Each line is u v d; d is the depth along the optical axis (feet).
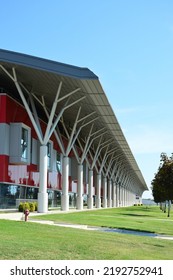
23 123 136.36
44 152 123.34
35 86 126.41
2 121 127.65
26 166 147.64
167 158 170.19
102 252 47.16
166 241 70.18
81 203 187.32
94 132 192.34
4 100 128.16
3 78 126.52
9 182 131.75
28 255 39.81
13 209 135.03
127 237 68.13
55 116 164.96
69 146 157.17
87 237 60.49
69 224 91.81
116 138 208.64
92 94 118.01
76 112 153.99
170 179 166.40
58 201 204.74
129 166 377.50
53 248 45.21
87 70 102.27
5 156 128.67
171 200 169.48
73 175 225.15
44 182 123.75
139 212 200.34
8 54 104.88
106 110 139.64
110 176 317.22
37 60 103.91
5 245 43.32
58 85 117.91
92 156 254.06
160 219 137.39
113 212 173.37
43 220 94.38
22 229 62.34
